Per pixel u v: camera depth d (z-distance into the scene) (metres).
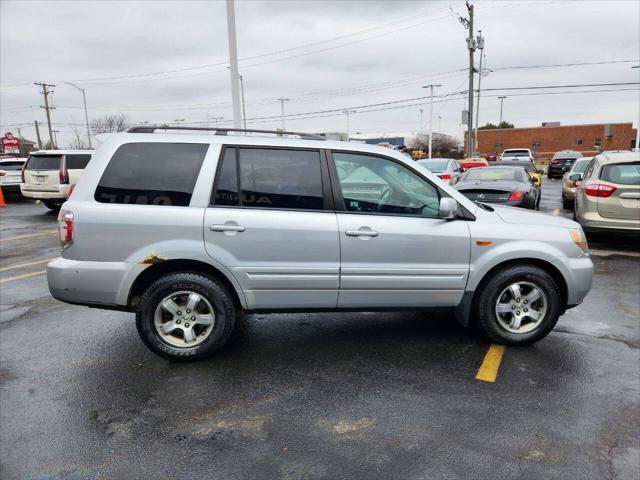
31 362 3.96
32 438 2.92
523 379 3.62
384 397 3.38
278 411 3.21
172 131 3.91
